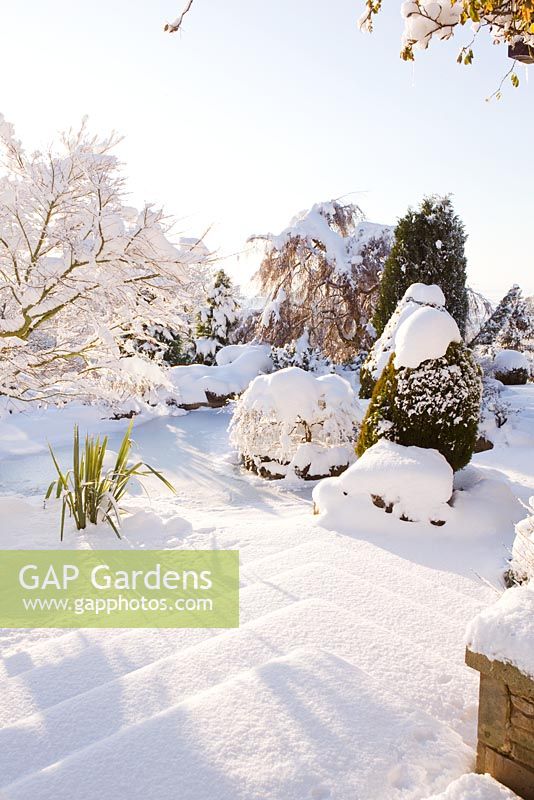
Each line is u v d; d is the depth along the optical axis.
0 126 5.78
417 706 2.52
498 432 10.59
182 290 6.50
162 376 7.24
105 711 2.53
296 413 9.36
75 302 6.11
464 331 13.73
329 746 2.23
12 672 3.04
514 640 2.15
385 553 5.02
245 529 5.73
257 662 2.90
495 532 5.52
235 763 2.13
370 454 6.13
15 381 6.65
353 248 20.38
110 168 6.09
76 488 5.63
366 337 20.14
